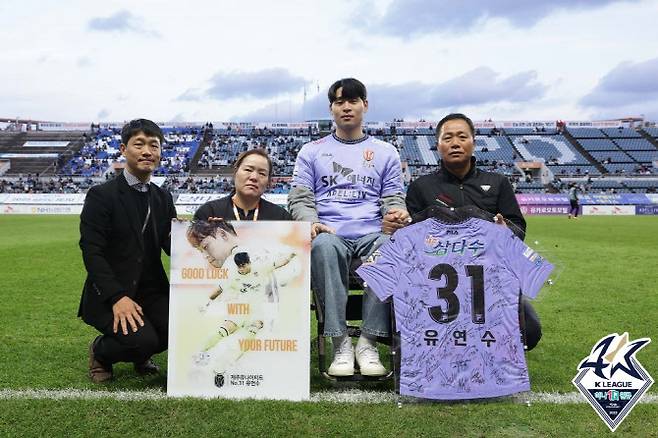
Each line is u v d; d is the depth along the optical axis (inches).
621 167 2092.8
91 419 127.6
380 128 2353.6
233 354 147.7
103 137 2311.8
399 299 148.5
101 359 161.2
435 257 149.9
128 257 163.6
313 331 240.8
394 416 131.9
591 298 304.5
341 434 121.0
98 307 160.1
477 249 150.3
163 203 172.6
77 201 1470.2
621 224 1032.2
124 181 164.2
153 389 153.7
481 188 171.2
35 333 223.0
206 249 150.3
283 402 141.3
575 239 689.6
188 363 147.9
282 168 2054.6
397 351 146.3
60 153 2175.2
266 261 149.7
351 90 176.1
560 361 186.5
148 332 157.3
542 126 2401.6
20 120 2834.6
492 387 144.8
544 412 135.2
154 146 163.0
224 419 128.2
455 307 147.9
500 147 2246.6
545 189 1877.5
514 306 149.1
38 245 580.1
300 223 150.0
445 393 143.6
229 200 172.6
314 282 157.5
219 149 2223.2
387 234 161.6
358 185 175.2
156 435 119.9
